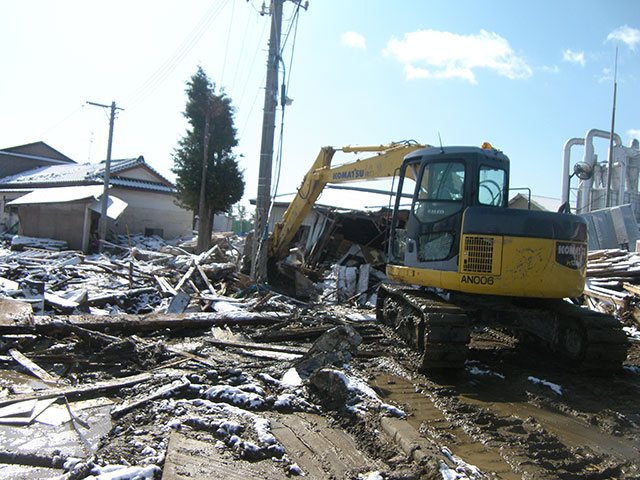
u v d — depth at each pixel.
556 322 6.74
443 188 6.77
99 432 3.94
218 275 12.91
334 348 6.47
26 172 36.28
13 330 6.15
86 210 21.20
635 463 3.96
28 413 4.19
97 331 6.94
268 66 11.92
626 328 9.52
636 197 20.89
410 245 7.14
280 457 3.68
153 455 3.52
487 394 5.60
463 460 3.84
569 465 3.84
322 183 11.75
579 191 21.27
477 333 9.05
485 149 6.71
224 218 45.16
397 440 3.96
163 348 6.20
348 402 4.73
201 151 25.28
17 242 20.44
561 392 5.67
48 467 3.40
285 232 12.94
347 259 14.66
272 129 12.05
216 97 25.05
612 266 11.88
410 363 6.50
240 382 5.31
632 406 5.31
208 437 3.89
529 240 6.04
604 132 20.52
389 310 8.08
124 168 29.81
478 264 6.14
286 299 10.88
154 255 18.11
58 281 11.22
